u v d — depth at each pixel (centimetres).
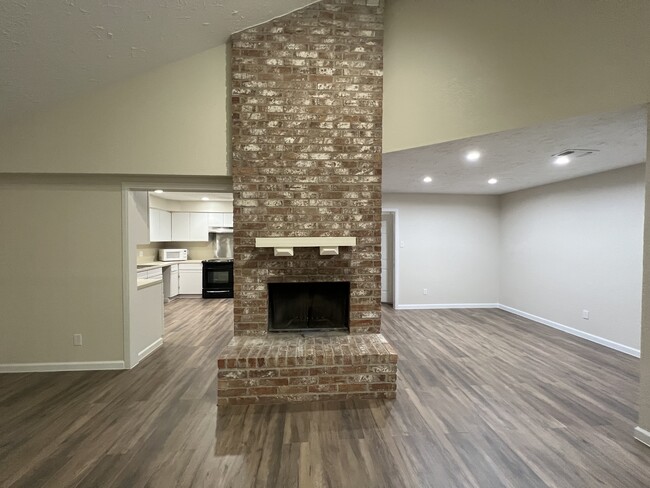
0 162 282
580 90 200
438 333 420
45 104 276
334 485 161
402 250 569
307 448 189
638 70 179
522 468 173
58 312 304
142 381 282
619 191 361
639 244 340
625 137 245
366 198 280
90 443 194
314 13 272
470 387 267
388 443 194
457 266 577
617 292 362
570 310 424
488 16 236
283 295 299
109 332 309
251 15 258
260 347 259
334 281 284
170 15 229
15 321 300
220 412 230
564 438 199
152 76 286
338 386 246
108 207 305
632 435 202
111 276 307
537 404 239
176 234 705
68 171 287
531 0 216
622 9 183
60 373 299
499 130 232
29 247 300
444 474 168
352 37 275
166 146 289
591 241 395
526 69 220
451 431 206
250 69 271
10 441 196
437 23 259
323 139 276
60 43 217
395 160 319
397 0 277
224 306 600
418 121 269
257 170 274
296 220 277
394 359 248
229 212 720
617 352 351
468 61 245
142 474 169
